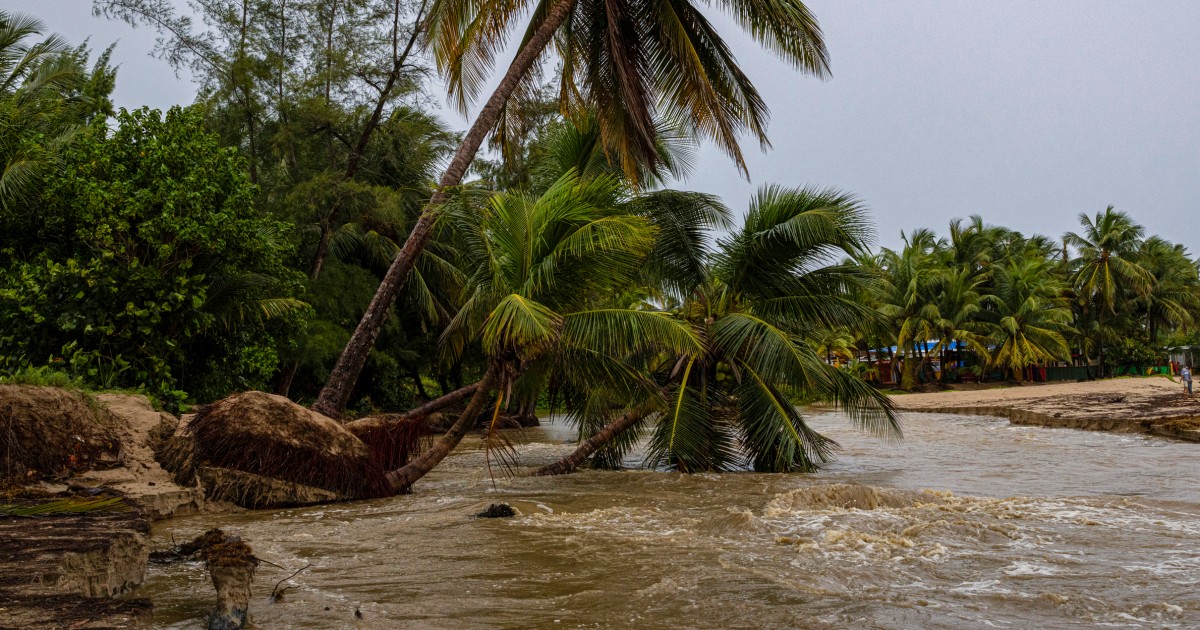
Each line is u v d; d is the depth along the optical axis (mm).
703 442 13242
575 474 12570
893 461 14523
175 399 12844
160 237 12969
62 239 13781
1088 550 5914
